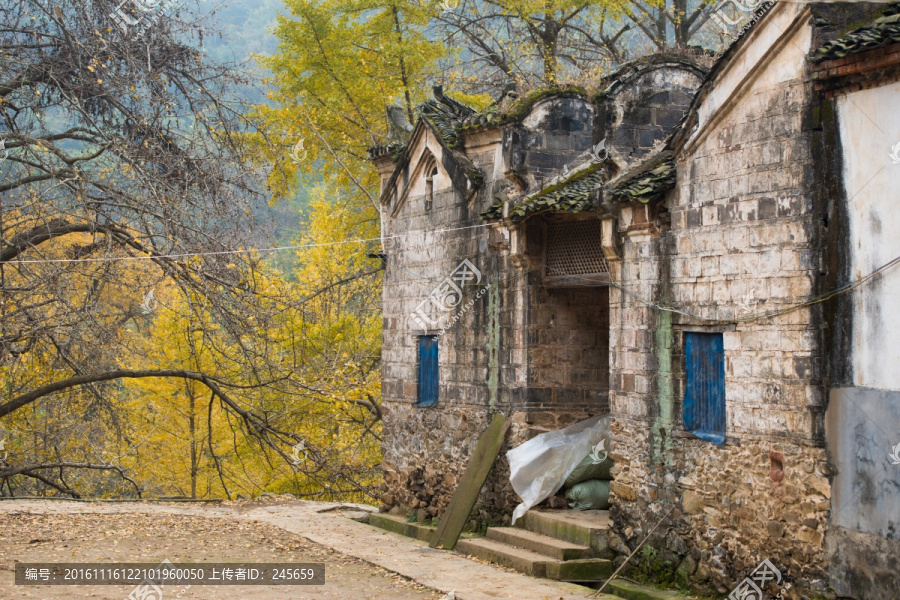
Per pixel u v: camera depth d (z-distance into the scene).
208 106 22.08
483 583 12.66
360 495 28.95
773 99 10.88
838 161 10.06
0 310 20.16
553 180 14.88
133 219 20.20
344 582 12.77
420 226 18.83
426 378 18.62
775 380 10.77
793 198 10.59
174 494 29.42
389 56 27.06
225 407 24.69
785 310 10.65
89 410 25.11
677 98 15.34
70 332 20.27
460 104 18.92
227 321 20.81
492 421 16.27
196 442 27.66
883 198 9.49
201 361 26.27
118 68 20.52
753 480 11.04
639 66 15.10
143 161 19.84
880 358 9.49
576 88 16.02
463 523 15.67
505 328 16.28
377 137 27.67
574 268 15.38
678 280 12.37
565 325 16.06
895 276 9.34
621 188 12.86
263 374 26.08
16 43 20.61
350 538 16.83
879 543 9.37
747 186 11.24
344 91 27.62
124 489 28.83
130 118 20.28
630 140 15.02
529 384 15.81
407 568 13.70
